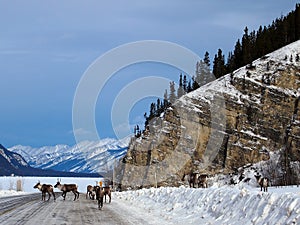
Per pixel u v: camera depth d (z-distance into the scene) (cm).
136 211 2314
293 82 7862
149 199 2995
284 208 1361
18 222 1697
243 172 6825
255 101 7719
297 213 1270
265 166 6756
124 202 3123
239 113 7644
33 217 1897
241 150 7250
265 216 1430
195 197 2222
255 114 7575
